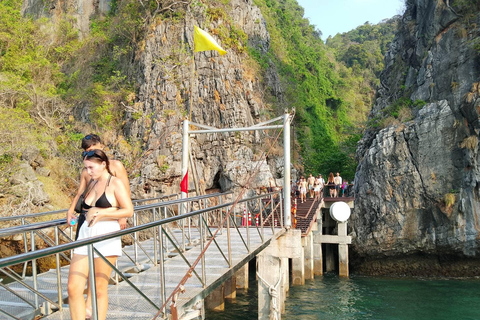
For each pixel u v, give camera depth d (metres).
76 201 4.82
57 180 30.33
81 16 47.38
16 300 6.12
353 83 81.12
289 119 13.66
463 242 26.12
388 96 38.81
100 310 4.36
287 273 21.67
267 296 13.77
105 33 41.62
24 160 26.58
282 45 56.97
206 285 7.05
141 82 35.91
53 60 41.97
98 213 4.29
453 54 29.33
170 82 34.66
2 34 36.75
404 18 38.69
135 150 33.28
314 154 47.03
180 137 32.84
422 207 27.45
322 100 62.72
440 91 29.55
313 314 18.28
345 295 21.75
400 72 37.94
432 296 21.98
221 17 37.94
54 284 7.09
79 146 32.62
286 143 13.62
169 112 33.66
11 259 3.03
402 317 18.19
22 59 36.22
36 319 5.57
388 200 28.23
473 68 27.80
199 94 34.69
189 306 6.19
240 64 37.47
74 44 43.69
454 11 30.34
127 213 4.45
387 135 28.89
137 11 38.84
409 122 29.02
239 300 19.34
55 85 39.03
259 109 36.78
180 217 5.94
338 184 31.31
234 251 10.44
